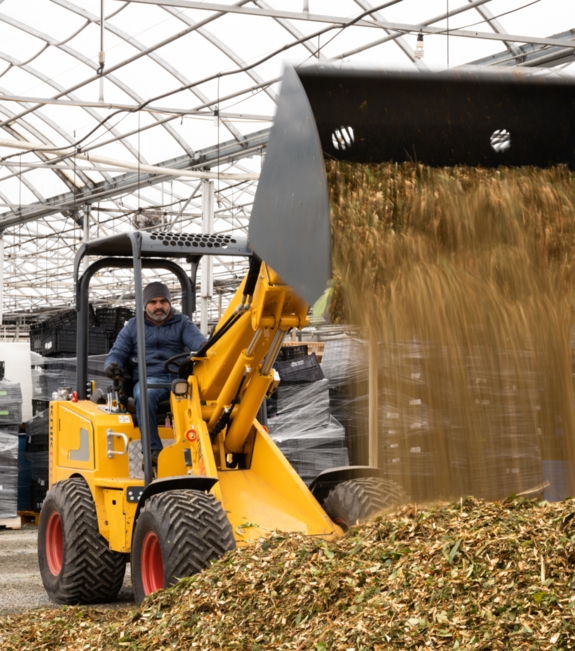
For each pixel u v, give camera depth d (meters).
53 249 27.17
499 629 2.86
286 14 10.23
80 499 5.68
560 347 4.00
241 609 3.67
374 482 4.88
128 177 18.67
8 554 8.03
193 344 5.60
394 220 3.91
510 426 3.89
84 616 4.66
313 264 3.34
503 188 4.17
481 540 3.50
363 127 4.07
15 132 18.19
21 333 38.06
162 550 4.36
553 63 11.73
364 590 3.45
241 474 5.12
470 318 3.84
